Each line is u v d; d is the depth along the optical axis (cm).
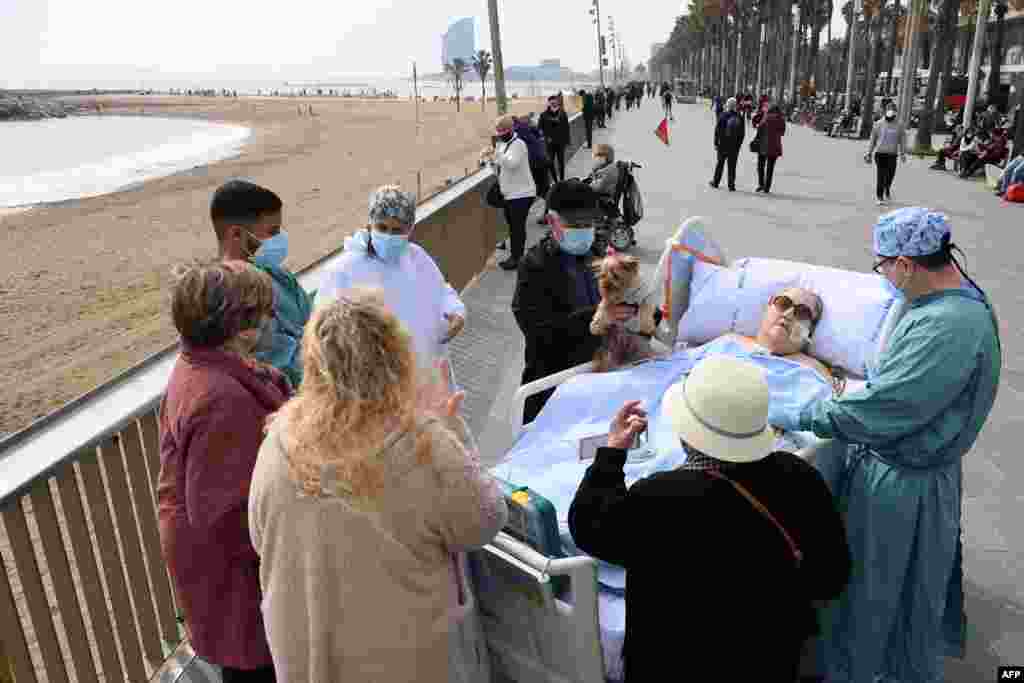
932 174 2005
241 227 295
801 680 310
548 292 397
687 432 197
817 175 1966
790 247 1083
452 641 198
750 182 1797
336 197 2439
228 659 232
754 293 393
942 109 3512
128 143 5638
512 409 375
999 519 425
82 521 272
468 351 703
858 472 288
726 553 194
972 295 260
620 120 4644
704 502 193
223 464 210
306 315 314
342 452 178
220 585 226
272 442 191
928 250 254
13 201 2586
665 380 355
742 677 203
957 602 310
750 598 197
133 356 1019
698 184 1758
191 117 9550
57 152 4950
